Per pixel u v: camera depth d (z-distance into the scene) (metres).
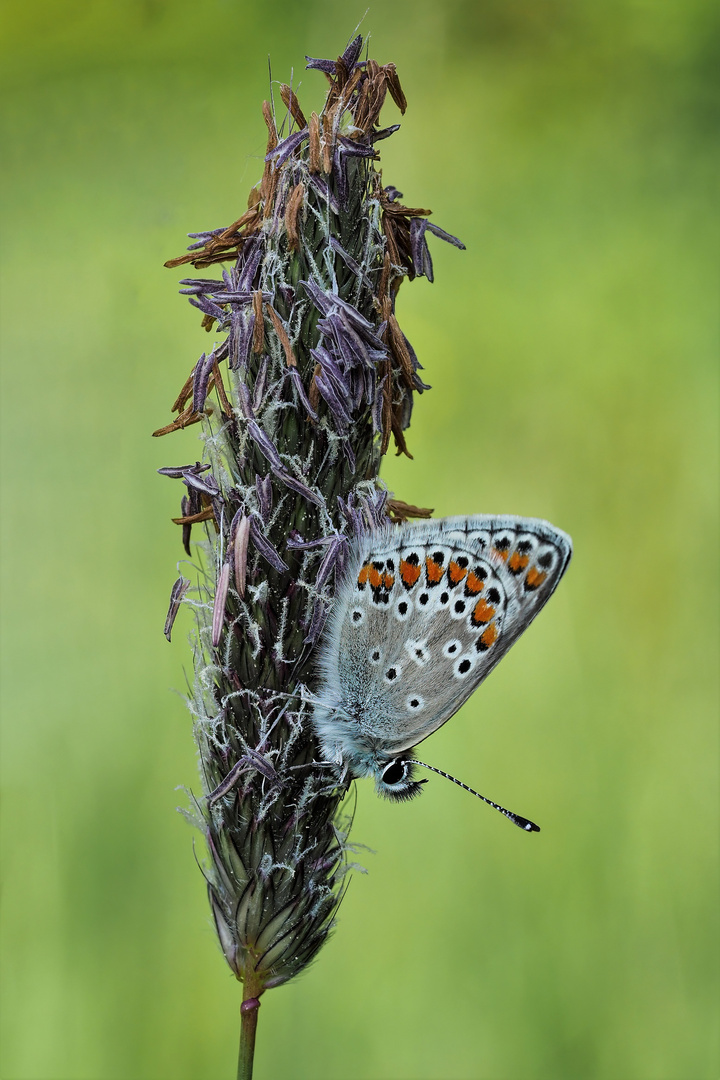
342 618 0.27
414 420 0.34
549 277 0.38
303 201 0.26
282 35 0.38
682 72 0.43
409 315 0.37
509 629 0.27
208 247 0.26
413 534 0.27
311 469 0.27
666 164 0.42
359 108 0.26
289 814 0.27
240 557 0.26
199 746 0.27
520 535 0.27
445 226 0.39
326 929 0.27
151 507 0.30
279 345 0.26
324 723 0.27
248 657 0.27
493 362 0.36
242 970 0.27
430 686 0.27
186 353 0.31
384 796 0.27
